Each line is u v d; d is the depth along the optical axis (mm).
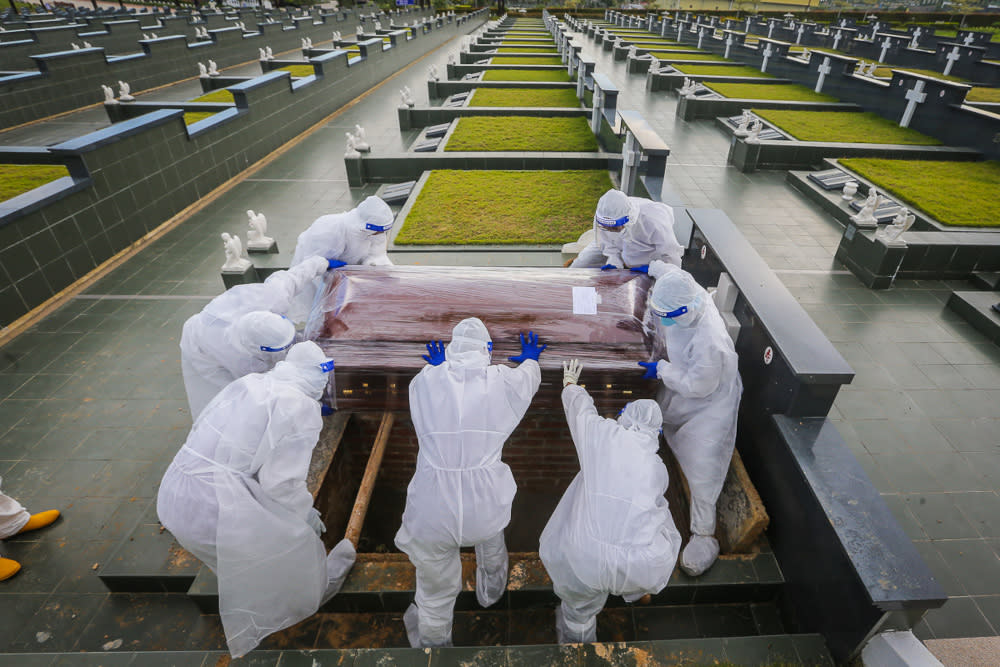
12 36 16984
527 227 7207
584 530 2619
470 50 24219
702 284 4602
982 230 7020
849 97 14156
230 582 2629
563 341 3504
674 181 9469
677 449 3451
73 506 3705
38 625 3104
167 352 5227
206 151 8867
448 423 2705
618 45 22828
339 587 3020
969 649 2848
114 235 6902
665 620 3158
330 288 3885
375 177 9578
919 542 3396
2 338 5391
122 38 19297
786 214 8164
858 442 4086
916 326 5473
